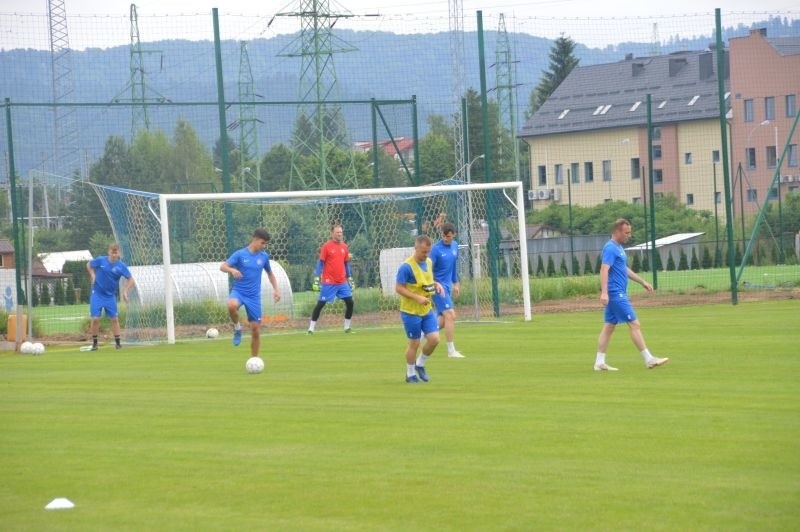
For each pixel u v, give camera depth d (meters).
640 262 77.38
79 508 13.14
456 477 14.06
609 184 111.50
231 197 38.25
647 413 18.22
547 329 35.69
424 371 23.62
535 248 86.31
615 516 11.98
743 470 13.88
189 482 14.27
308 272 50.94
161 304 39.78
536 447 15.73
